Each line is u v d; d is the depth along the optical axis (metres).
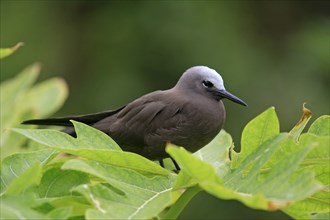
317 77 24.47
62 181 5.75
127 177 5.58
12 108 9.31
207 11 25.14
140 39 24.97
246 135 6.09
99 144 6.04
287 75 24.23
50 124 9.73
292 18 27.27
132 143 10.30
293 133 6.36
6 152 8.81
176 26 24.80
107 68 24.64
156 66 24.64
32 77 9.56
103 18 25.59
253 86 23.66
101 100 23.80
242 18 25.98
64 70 24.56
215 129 10.39
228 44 24.62
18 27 24.91
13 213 4.72
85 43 25.25
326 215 6.07
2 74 24.00
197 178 4.91
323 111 23.59
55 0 25.64
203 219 21.06
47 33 25.05
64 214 4.69
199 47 24.48
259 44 25.78
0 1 25.34
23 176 4.88
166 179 5.79
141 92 24.12
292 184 4.56
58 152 5.99
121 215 5.03
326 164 5.76
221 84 10.70
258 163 5.29
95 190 5.12
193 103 10.25
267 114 6.04
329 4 27.48
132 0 25.62
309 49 24.86
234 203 21.09
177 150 4.75
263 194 4.69
